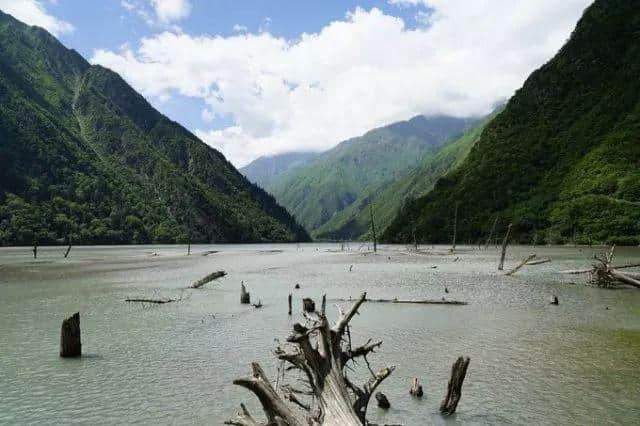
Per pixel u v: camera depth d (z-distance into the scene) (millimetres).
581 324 26219
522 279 51000
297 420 10219
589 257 83250
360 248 154375
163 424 13297
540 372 17391
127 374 18000
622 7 198625
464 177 188625
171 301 37469
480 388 15750
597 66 190250
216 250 149375
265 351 21328
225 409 14414
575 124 176875
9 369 18781
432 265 73312
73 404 14891
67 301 37750
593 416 13273
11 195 169125
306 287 46812
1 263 81875
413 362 18984
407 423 13039
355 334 24344
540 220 144125
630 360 18828
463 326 26000
